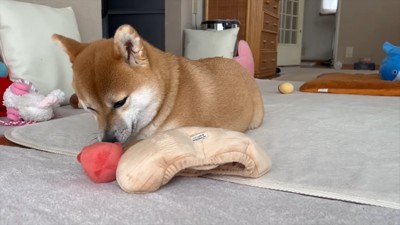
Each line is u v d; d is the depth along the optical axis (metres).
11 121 1.64
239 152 0.89
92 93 1.00
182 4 3.59
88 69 1.01
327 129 1.52
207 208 0.79
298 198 0.86
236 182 0.95
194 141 0.90
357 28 6.23
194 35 3.49
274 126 1.57
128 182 0.83
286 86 2.65
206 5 4.04
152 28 3.84
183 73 1.18
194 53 3.45
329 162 1.10
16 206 0.79
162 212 0.77
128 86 1.00
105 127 1.00
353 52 6.33
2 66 1.80
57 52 2.04
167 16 3.65
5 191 0.87
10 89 1.65
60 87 2.06
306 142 1.32
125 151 0.94
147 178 0.83
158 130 1.10
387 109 1.97
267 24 4.44
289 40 6.70
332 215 0.78
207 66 1.32
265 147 1.26
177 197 0.84
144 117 1.08
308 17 7.77
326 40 7.68
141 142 0.91
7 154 1.14
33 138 1.32
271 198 0.86
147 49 1.11
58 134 1.37
